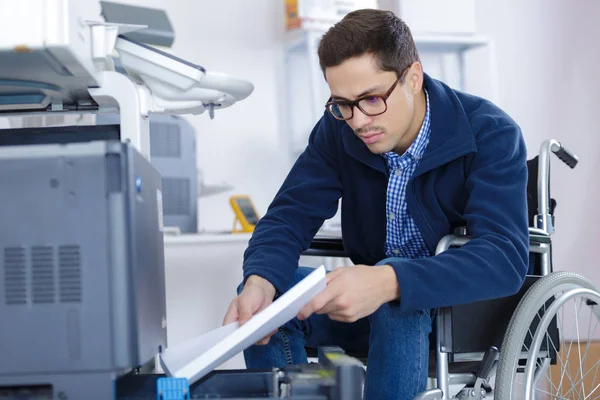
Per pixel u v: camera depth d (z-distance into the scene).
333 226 3.28
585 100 3.82
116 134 1.25
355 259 1.71
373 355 1.31
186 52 3.60
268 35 3.72
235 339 0.94
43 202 0.87
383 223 1.61
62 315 0.86
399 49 1.38
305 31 3.37
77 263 0.86
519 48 3.78
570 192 3.75
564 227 3.73
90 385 0.86
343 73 1.35
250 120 3.67
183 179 2.83
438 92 1.52
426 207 1.51
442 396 1.36
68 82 1.16
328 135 1.68
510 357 1.38
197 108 1.51
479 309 1.42
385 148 1.43
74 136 1.25
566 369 1.98
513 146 1.46
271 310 0.94
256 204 3.67
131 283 0.87
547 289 1.46
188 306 3.09
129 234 0.87
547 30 3.80
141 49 1.24
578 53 3.82
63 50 0.97
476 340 1.41
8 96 1.22
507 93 3.76
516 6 3.78
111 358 0.86
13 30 0.95
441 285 1.21
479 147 1.47
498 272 1.26
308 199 1.64
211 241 2.51
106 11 2.10
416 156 1.51
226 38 3.66
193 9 3.61
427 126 1.51
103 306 0.86
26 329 0.86
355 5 3.39
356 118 1.38
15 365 0.86
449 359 1.43
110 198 0.87
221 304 3.13
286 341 1.51
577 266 3.73
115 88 1.22
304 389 0.96
